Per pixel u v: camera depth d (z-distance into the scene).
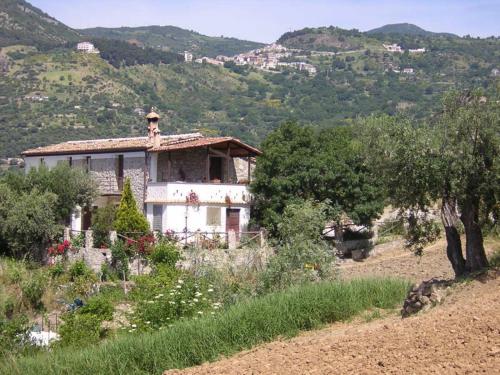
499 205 21.17
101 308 27.44
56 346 23.05
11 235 43.00
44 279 34.19
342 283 23.36
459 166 20.62
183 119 133.88
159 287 27.77
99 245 40.75
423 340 14.03
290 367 14.09
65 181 45.97
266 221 42.97
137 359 17.98
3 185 44.19
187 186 43.78
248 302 20.98
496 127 20.34
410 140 21.44
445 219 22.08
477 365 11.98
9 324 24.41
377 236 47.53
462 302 18.28
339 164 43.03
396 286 23.14
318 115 142.75
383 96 152.12
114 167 47.81
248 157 47.66
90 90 132.88
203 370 15.36
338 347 15.02
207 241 39.44
